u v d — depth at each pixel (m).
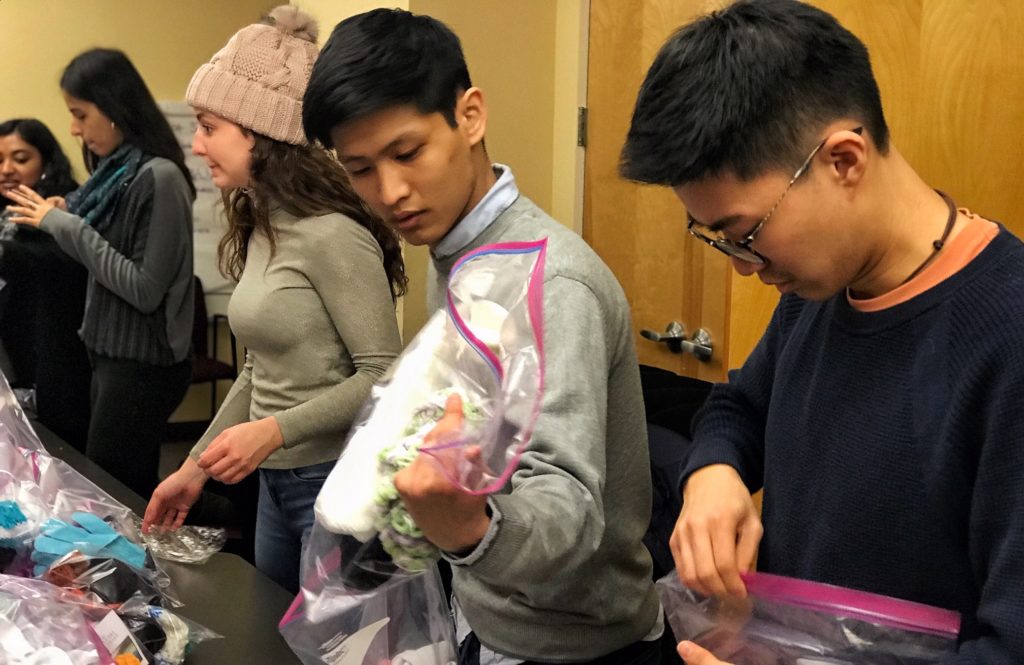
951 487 0.82
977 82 1.73
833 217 0.83
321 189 1.65
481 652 1.23
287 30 1.78
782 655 0.91
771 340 1.12
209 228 4.64
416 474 0.78
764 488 1.07
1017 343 0.77
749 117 0.81
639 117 0.88
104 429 2.63
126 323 2.59
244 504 2.88
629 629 1.23
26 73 4.33
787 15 0.84
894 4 1.75
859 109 0.83
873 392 0.89
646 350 3.06
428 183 1.15
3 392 1.49
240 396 1.83
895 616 0.85
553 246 1.10
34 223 2.56
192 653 1.20
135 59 4.48
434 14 3.02
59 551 1.21
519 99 3.22
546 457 0.96
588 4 3.11
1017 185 1.72
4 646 1.01
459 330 0.90
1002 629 0.74
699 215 0.88
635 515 1.22
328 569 0.93
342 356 1.72
